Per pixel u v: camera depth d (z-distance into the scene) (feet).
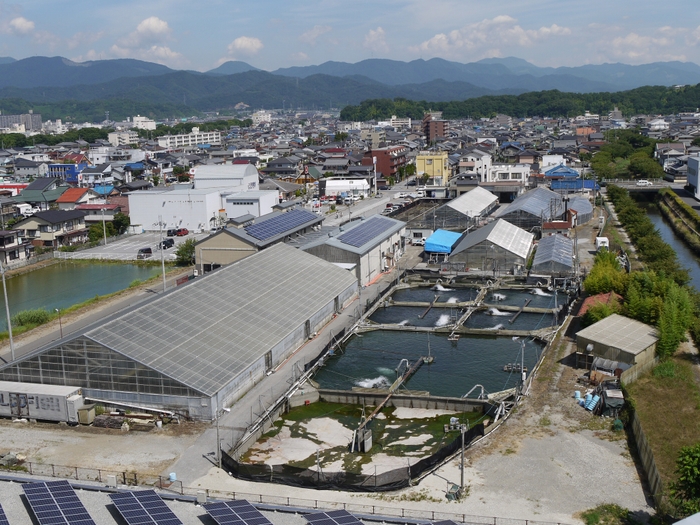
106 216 381.40
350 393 152.05
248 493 108.88
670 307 170.71
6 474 112.37
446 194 463.01
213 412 135.74
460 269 267.39
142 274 288.51
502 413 138.51
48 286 273.54
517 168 535.60
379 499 106.22
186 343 149.28
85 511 92.12
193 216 378.94
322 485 110.11
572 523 98.07
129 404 138.62
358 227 275.59
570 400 143.43
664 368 159.63
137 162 648.38
